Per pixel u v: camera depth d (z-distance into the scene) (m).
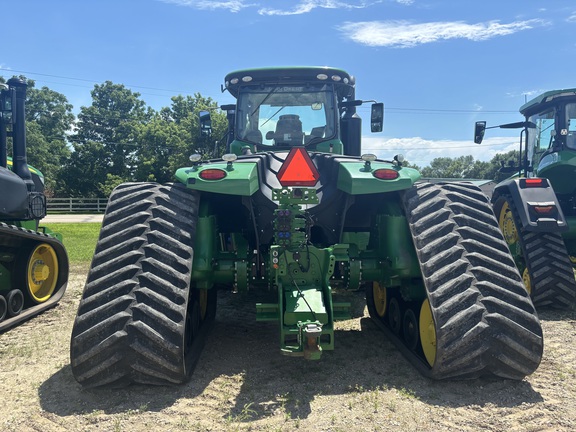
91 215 30.83
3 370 3.73
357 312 5.45
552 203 5.54
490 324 3.06
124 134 56.34
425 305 3.65
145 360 3.04
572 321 5.10
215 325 4.93
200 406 3.03
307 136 5.63
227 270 3.75
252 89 5.70
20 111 5.55
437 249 3.35
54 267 6.31
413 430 2.72
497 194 6.76
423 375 3.45
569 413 2.90
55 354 4.11
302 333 3.15
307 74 5.57
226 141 6.29
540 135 7.12
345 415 2.89
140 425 2.79
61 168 54.62
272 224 3.88
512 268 3.29
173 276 3.21
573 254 6.67
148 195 3.65
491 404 3.01
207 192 3.95
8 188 5.04
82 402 3.09
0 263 5.32
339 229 4.03
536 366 3.15
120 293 3.12
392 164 3.87
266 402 3.08
